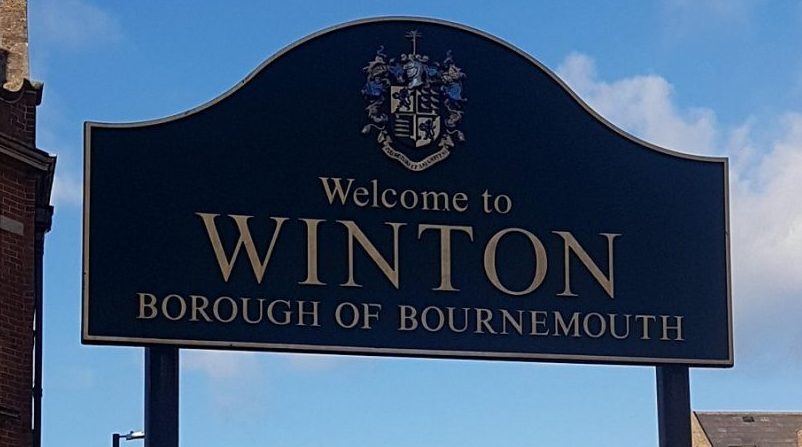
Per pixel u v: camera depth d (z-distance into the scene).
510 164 17.16
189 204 16.41
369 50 17.02
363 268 16.64
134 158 16.36
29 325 21.56
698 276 17.44
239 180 16.55
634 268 17.30
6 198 21.44
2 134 21.16
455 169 17.02
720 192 17.64
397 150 16.91
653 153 17.55
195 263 16.30
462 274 16.86
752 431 49.47
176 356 16.20
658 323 17.25
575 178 17.30
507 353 16.78
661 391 17.30
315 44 16.92
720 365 17.31
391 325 16.59
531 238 17.08
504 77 17.27
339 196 16.72
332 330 16.47
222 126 16.61
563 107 17.38
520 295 16.94
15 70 22.23
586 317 17.06
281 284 16.44
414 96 17.02
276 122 16.73
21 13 22.75
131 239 16.22
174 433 16.06
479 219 17.00
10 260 21.44
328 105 16.86
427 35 17.16
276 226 16.55
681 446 17.17
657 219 17.44
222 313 16.27
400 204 16.84
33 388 21.52
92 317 15.99
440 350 16.64
